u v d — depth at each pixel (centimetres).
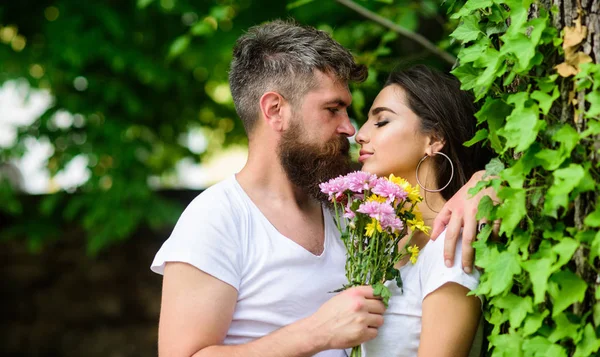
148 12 511
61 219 581
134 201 499
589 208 156
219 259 200
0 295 613
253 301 205
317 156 216
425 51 338
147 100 552
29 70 496
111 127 514
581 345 153
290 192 222
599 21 155
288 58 217
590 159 154
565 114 159
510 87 176
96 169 500
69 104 511
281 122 218
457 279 184
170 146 593
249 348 191
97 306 609
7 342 610
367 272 193
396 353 197
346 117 222
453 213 188
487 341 199
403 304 198
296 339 189
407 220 194
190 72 548
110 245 612
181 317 195
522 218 167
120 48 502
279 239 210
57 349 609
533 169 162
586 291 157
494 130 170
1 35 526
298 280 208
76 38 487
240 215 210
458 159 211
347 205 195
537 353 158
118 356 602
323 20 465
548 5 165
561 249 153
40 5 525
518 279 166
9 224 596
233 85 231
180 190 580
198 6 507
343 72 218
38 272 613
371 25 370
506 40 159
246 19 501
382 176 214
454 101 210
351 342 187
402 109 211
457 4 215
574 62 155
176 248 201
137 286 609
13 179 601
